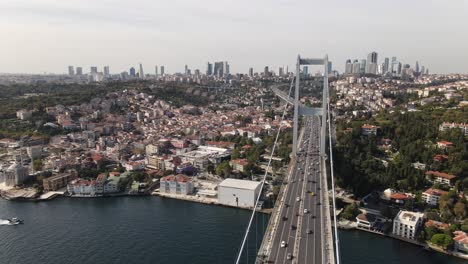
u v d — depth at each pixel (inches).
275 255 6156.5
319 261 5964.6
